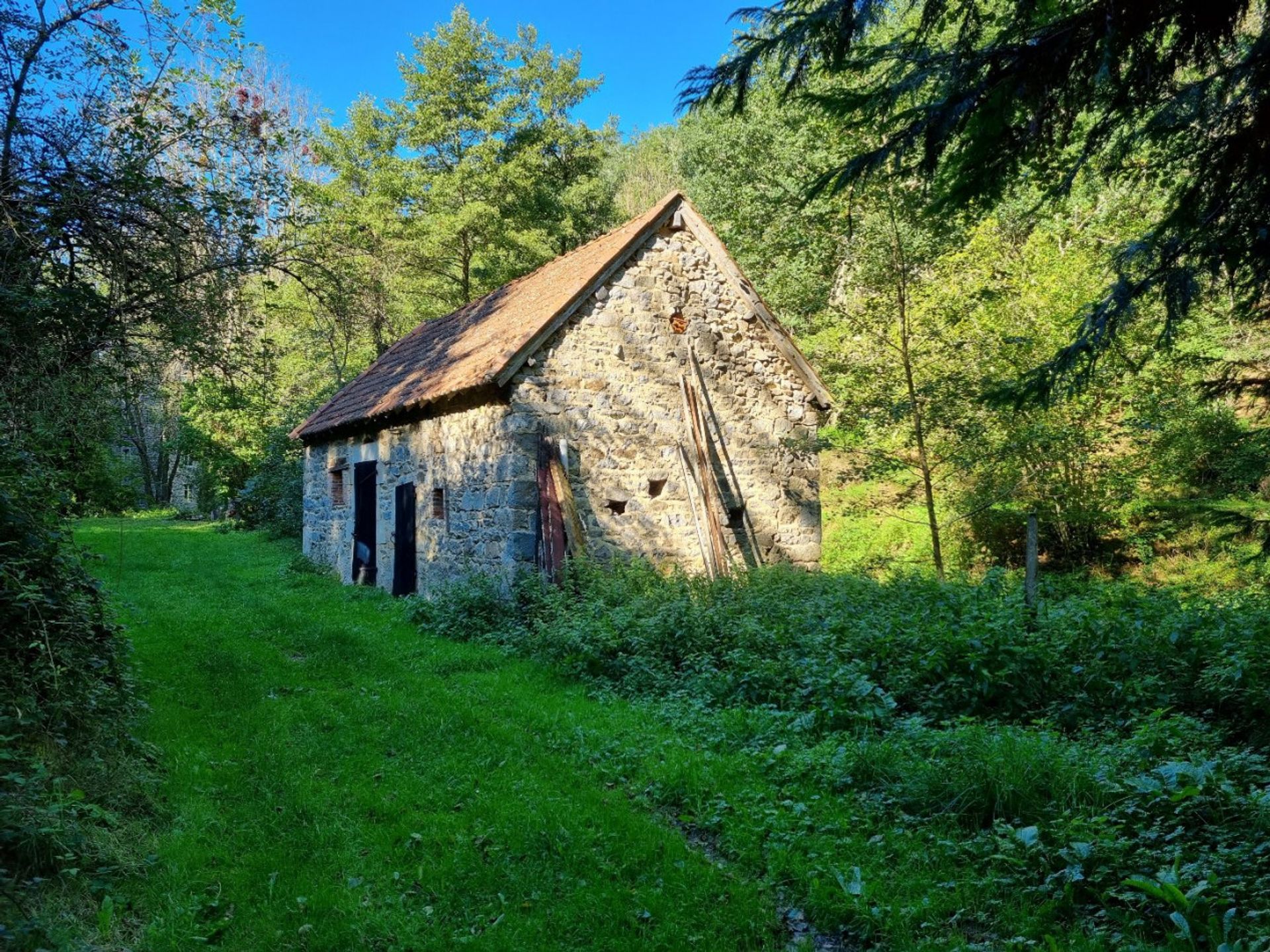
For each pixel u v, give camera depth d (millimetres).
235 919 3859
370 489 14875
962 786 4613
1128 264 4812
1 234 5715
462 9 26828
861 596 9375
